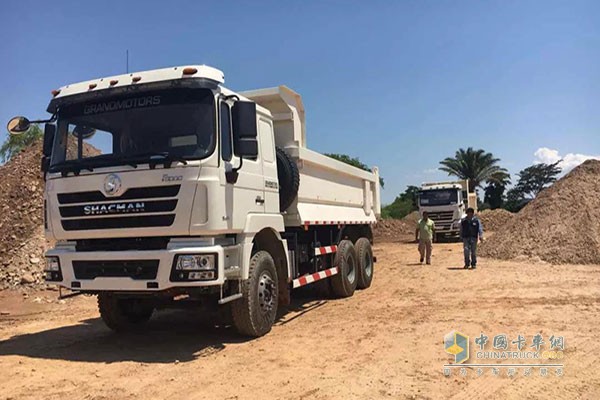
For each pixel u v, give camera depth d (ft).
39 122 24.52
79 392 17.97
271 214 26.81
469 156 199.41
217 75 22.77
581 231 56.90
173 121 22.33
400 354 21.86
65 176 22.82
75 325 30.32
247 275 23.90
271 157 27.45
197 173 21.30
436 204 101.65
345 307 33.32
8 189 54.34
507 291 36.94
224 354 22.45
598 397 16.81
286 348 23.16
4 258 44.98
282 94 30.17
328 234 36.60
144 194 21.57
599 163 66.74
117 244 22.43
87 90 23.56
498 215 147.54
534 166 253.44
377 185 48.16
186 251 20.93
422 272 50.06
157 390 18.06
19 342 25.98
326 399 16.83
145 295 23.07
